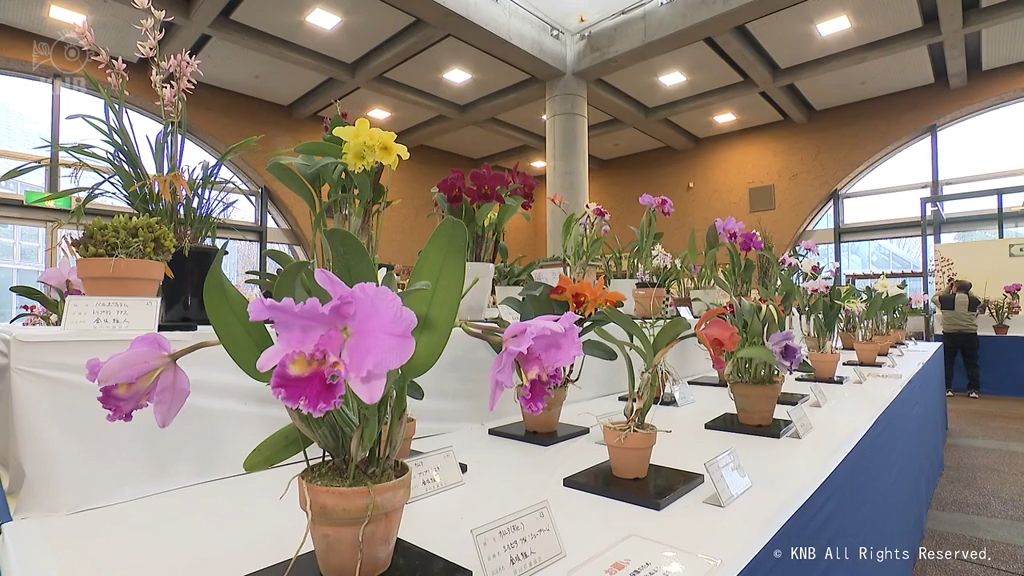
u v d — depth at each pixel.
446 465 0.93
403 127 8.13
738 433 1.29
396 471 0.58
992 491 2.96
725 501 0.83
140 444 0.92
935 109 7.04
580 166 6.32
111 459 0.89
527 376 0.51
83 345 0.88
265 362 0.42
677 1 5.43
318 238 0.78
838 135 7.73
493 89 6.91
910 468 1.97
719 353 0.94
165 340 0.52
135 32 5.14
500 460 1.08
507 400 1.51
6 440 0.95
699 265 2.60
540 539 0.65
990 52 6.21
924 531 2.43
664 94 7.14
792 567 0.81
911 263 7.57
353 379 0.42
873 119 7.47
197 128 6.61
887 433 1.56
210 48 5.76
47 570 0.62
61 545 0.69
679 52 6.07
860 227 7.89
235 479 1.00
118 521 0.78
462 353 1.39
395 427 0.56
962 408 5.43
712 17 5.16
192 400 0.98
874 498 1.34
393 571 0.58
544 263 2.11
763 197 8.31
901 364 2.70
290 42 5.71
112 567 0.63
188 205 1.30
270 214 7.36
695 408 1.62
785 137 8.17
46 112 5.64
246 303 0.53
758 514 0.79
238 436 1.03
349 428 0.54
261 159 7.06
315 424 0.54
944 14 5.22
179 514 0.81
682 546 0.68
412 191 9.02
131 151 1.26
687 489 0.89
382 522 0.54
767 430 1.26
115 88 1.33
